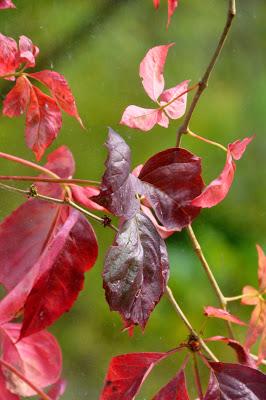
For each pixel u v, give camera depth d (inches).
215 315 42.7
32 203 43.6
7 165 78.3
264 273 46.3
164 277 39.1
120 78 105.3
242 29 120.9
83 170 94.0
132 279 38.6
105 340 94.7
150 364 41.6
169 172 40.1
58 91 43.9
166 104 43.3
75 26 98.2
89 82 102.0
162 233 45.2
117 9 104.9
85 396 85.1
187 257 108.6
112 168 38.2
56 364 42.1
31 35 91.0
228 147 41.3
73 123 93.1
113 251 38.6
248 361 42.3
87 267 41.2
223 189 40.6
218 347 91.9
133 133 104.4
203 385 65.2
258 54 121.3
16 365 41.9
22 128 80.2
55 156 46.0
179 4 115.8
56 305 40.8
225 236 114.4
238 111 118.5
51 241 42.3
